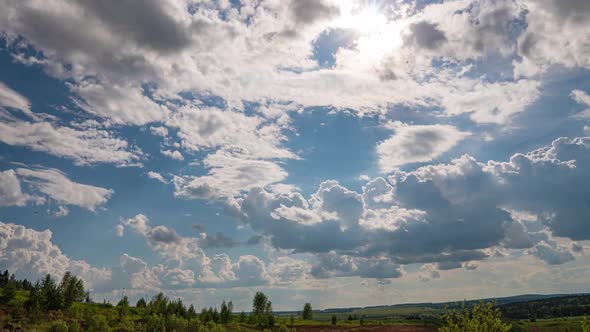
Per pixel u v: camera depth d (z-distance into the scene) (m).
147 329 124.50
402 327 153.75
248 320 185.25
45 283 136.62
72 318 123.00
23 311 119.50
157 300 162.25
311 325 178.75
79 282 147.00
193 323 129.75
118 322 129.25
